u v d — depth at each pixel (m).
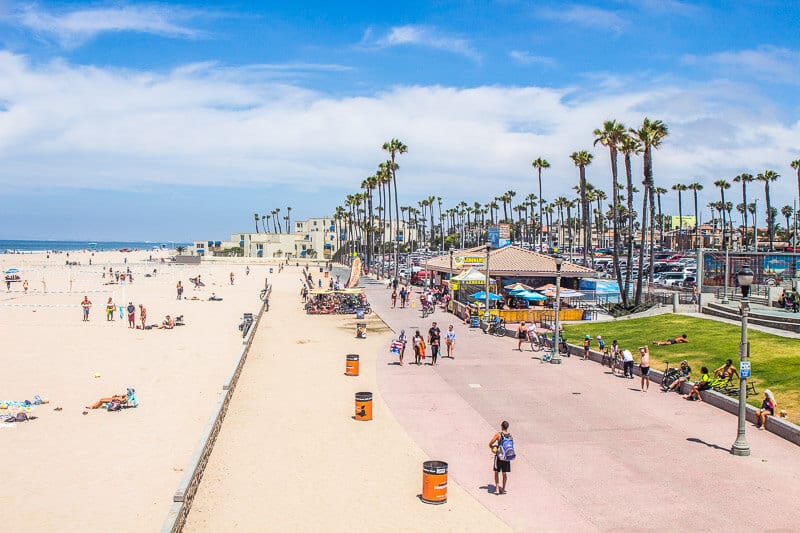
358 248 174.88
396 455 18.47
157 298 72.25
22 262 159.00
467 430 21.06
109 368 30.98
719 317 41.19
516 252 61.84
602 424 21.88
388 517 14.15
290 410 23.41
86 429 20.77
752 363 28.33
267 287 82.25
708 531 13.68
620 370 31.14
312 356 35.41
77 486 15.98
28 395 25.30
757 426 21.52
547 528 13.76
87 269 132.25
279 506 14.62
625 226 190.38
